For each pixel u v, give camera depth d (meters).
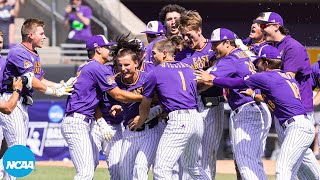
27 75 33.16
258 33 34.59
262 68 30.66
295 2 71.25
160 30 34.47
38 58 34.81
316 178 33.16
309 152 32.94
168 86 29.92
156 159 30.00
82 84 31.17
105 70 31.03
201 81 30.31
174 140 29.86
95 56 32.09
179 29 32.94
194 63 32.66
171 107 29.91
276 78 30.09
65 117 31.47
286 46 32.47
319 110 52.31
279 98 30.00
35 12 58.75
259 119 31.44
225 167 49.94
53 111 52.12
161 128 31.31
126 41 31.34
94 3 59.84
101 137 32.66
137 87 31.47
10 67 34.12
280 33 32.81
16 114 34.09
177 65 30.39
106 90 30.88
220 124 33.31
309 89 33.28
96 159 32.75
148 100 30.03
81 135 31.17
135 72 31.41
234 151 31.56
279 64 30.42
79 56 58.78
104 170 46.62
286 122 30.17
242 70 30.95
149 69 32.81
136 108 30.92
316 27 71.19
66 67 53.28
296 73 32.69
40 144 52.03
